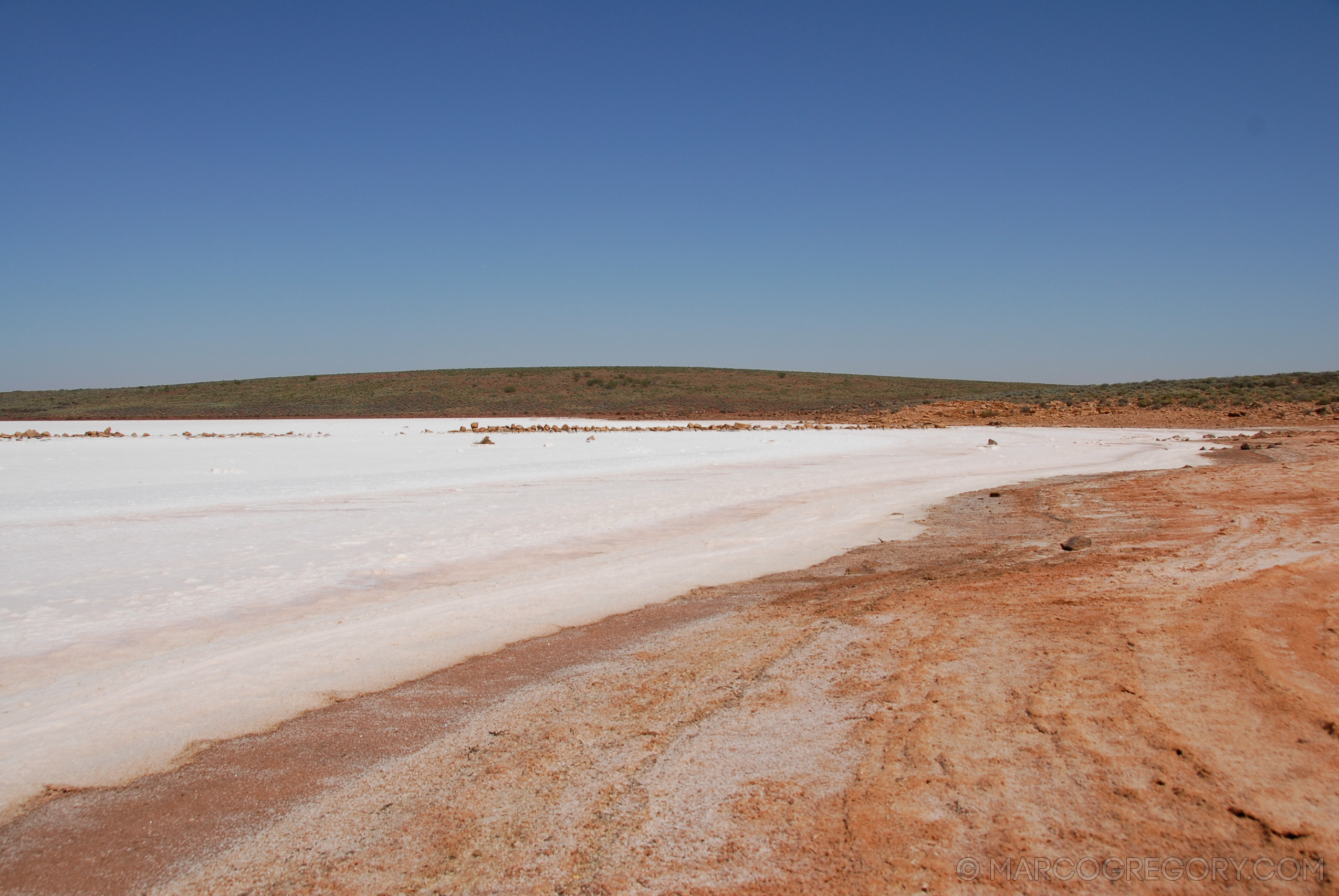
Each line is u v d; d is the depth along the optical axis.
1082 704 4.19
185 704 5.09
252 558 9.62
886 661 5.18
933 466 22.05
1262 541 8.71
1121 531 10.30
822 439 36.16
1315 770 3.36
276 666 5.79
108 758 4.34
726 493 15.79
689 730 4.29
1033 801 3.25
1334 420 43.56
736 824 3.26
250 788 3.95
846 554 9.59
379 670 5.69
